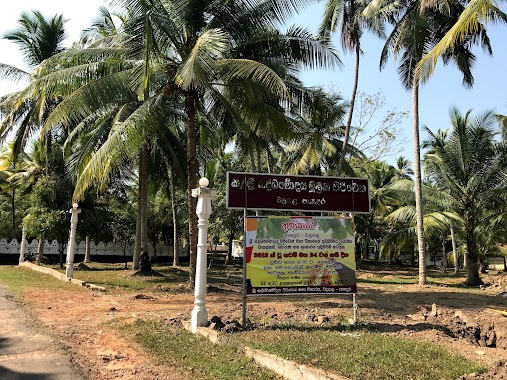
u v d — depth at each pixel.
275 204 8.17
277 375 5.47
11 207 35.22
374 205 37.31
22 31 23.42
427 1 14.34
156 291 14.62
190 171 14.70
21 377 5.42
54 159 23.73
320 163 26.69
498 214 21.00
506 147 19.66
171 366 6.00
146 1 11.67
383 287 18.20
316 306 11.02
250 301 12.36
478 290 17.53
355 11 17.97
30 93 13.66
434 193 21.98
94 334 7.80
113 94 13.53
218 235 30.84
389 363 5.39
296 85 14.12
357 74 19.09
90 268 25.23
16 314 9.33
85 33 18.36
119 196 29.83
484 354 5.99
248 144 17.56
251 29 13.61
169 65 13.78
